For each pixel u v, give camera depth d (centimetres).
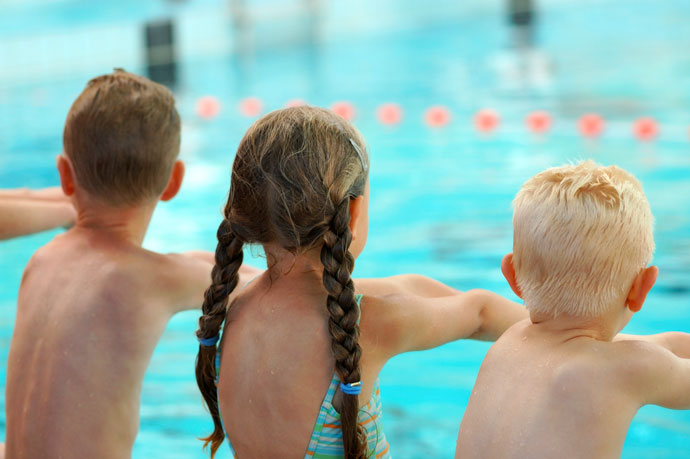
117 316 239
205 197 794
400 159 875
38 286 250
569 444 183
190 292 251
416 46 1587
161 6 2200
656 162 776
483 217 680
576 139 884
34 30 2084
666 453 367
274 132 191
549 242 193
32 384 238
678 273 543
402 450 385
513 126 961
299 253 193
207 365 208
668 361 190
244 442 202
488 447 193
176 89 1367
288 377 192
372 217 700
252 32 1814
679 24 1498
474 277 565
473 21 1795
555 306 197
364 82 1294
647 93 1041
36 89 1484
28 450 233
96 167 247
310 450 192
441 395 438
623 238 189
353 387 184
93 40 1720
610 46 1374
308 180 186
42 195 314
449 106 1086
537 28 1631
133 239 255
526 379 194
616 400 184
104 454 235
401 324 202
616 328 201
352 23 1866
